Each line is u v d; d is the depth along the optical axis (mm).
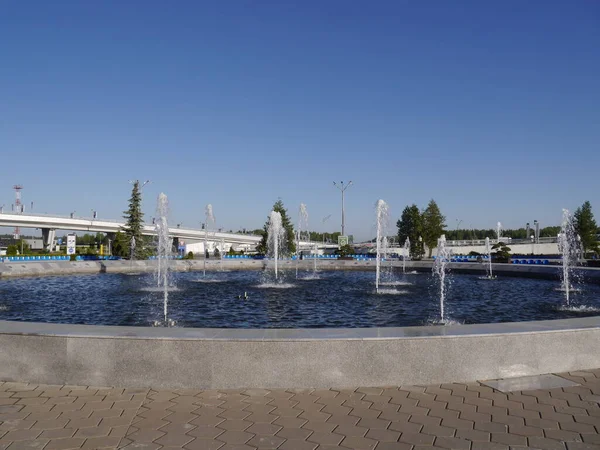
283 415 4586
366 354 5473
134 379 5441
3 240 95000
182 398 5078
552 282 23234
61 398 5062
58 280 24141
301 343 5418
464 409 4723
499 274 27844
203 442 3988
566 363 5973
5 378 5648
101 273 29984
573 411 4656
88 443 3971
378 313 13492
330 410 4715
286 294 18203
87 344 5496
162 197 22516
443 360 5570
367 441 4012
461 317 12812
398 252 63781
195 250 84125
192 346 5414
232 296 17469
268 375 5406
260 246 53219
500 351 5723
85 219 58031
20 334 5625
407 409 4730
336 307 14641
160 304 15234
